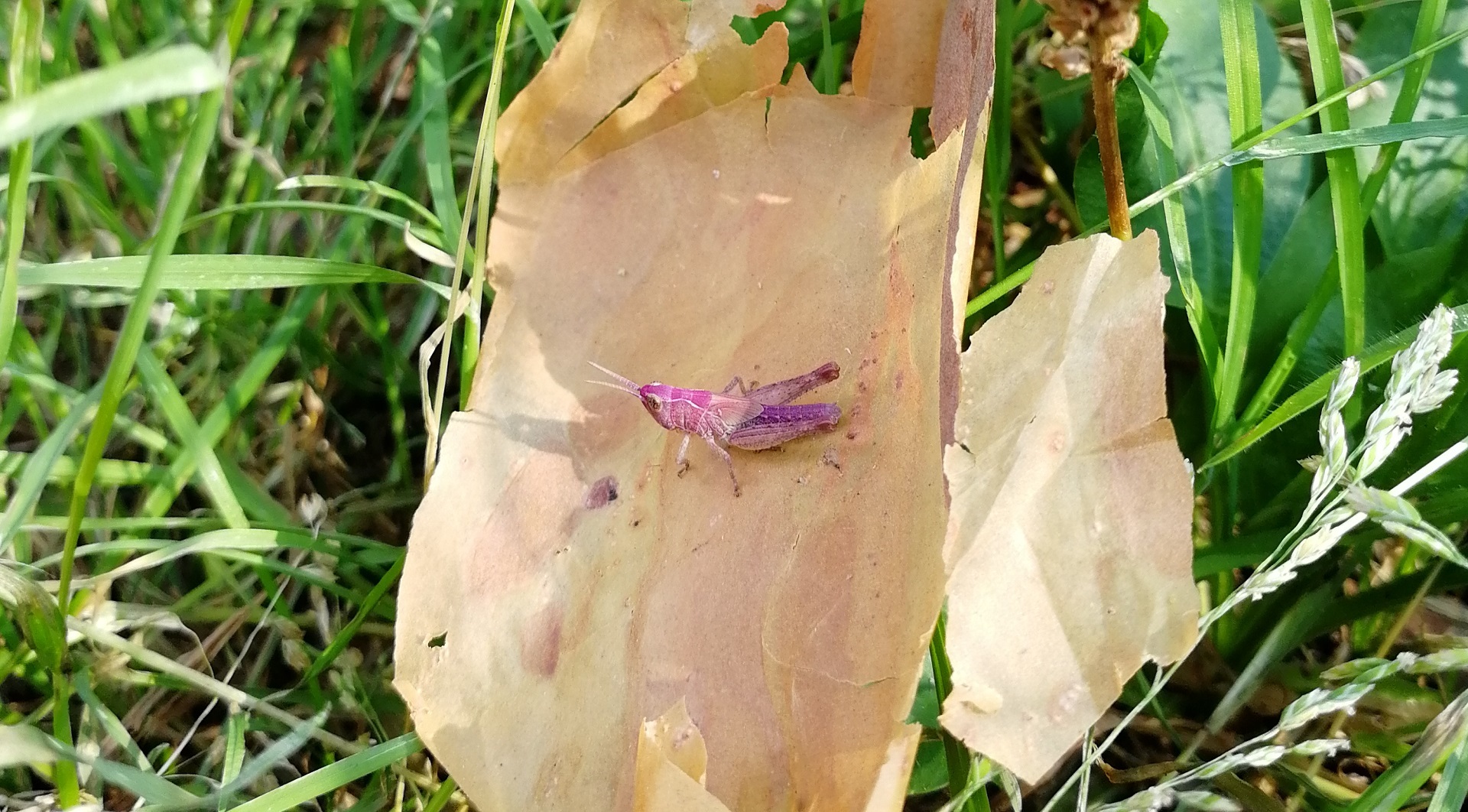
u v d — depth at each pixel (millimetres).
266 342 137
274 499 154
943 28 117
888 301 111
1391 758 118
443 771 131
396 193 147
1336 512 96
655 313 124
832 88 156
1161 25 133
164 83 76
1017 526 85
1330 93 118
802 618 97
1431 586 120
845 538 99
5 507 139
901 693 86
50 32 161
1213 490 131
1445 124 109
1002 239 151
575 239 128
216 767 132
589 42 125
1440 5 117
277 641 143
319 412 161
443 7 165
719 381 117
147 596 143
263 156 147
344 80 167
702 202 126
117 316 163
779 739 93
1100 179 143
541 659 106
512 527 113
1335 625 125
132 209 168
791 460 107
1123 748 133
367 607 128
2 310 109
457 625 108
